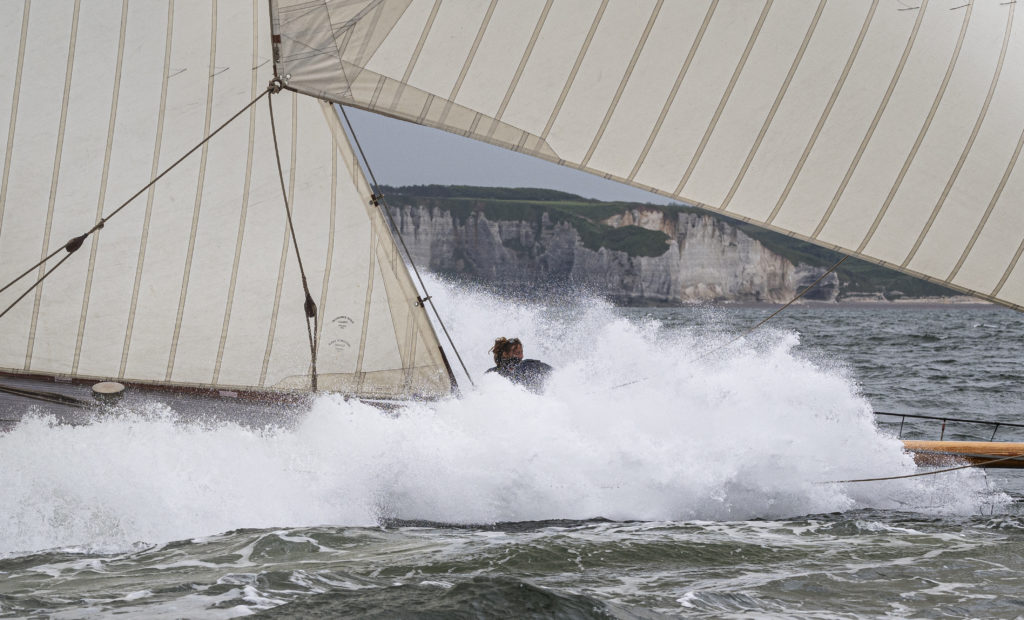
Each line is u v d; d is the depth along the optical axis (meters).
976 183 24.14
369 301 28.08
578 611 12.74
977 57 23.58
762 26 23.56
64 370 26.56
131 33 26.28
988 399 49.91
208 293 27.09
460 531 20.50
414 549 18.36
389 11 21.75
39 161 26.11
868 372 66.75
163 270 26.81
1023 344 106.19
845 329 157.88
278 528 20.31
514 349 27.33
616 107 23.66
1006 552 18.17
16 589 15.05
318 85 21.86
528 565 16.91
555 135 23.55
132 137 26.44
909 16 23.56
